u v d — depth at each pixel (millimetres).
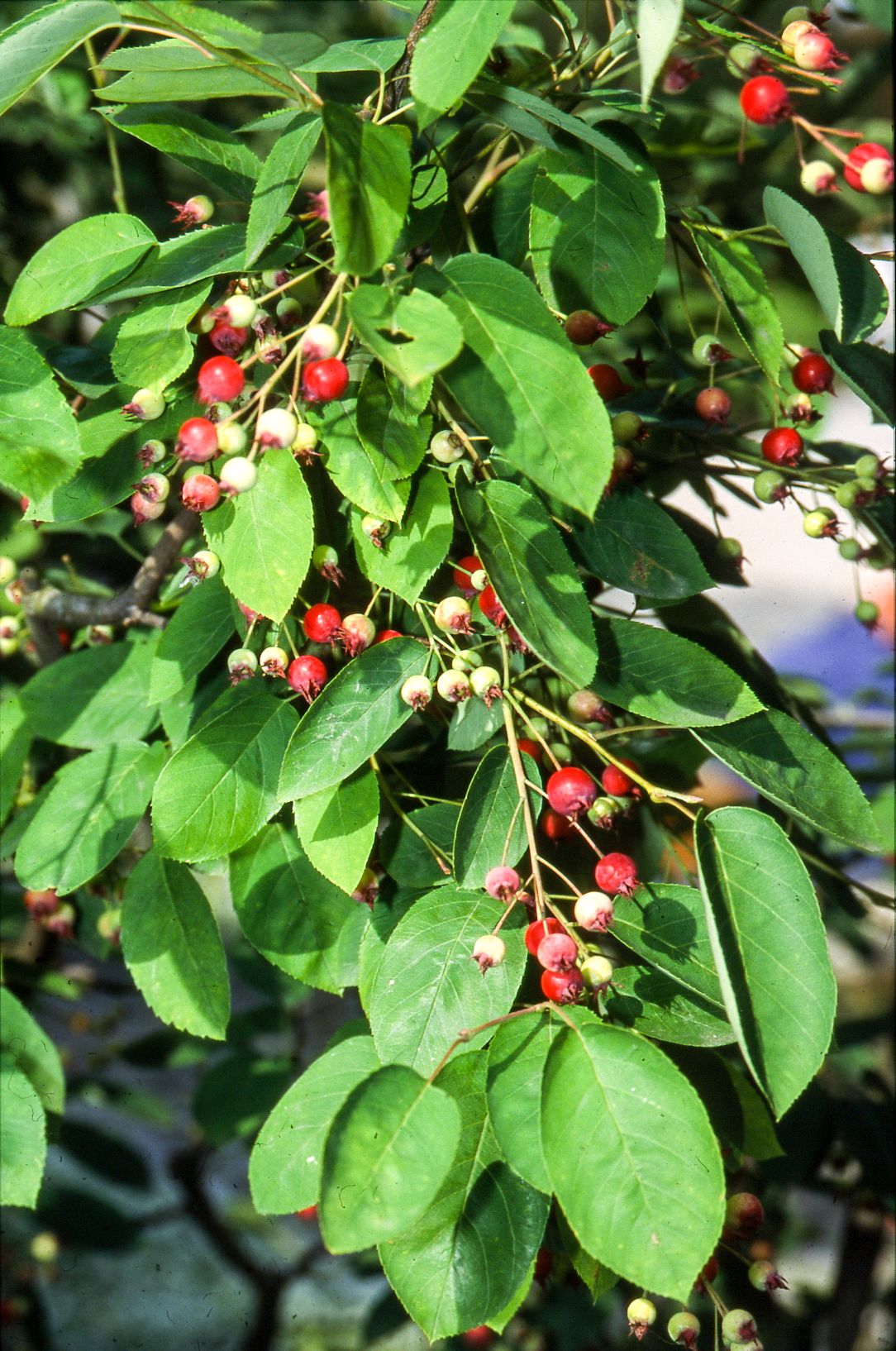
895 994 923
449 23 492
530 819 510
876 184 509
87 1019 877
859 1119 738
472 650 530
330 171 477
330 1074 511
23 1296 869
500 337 491
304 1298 991
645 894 514
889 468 597
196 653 560
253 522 514
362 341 475
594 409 487
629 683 533
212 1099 749
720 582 627
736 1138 532
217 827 526
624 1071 479
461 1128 495
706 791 654
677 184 792
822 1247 957
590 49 650
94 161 828
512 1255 488
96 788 573
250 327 534
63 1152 848
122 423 541
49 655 651
